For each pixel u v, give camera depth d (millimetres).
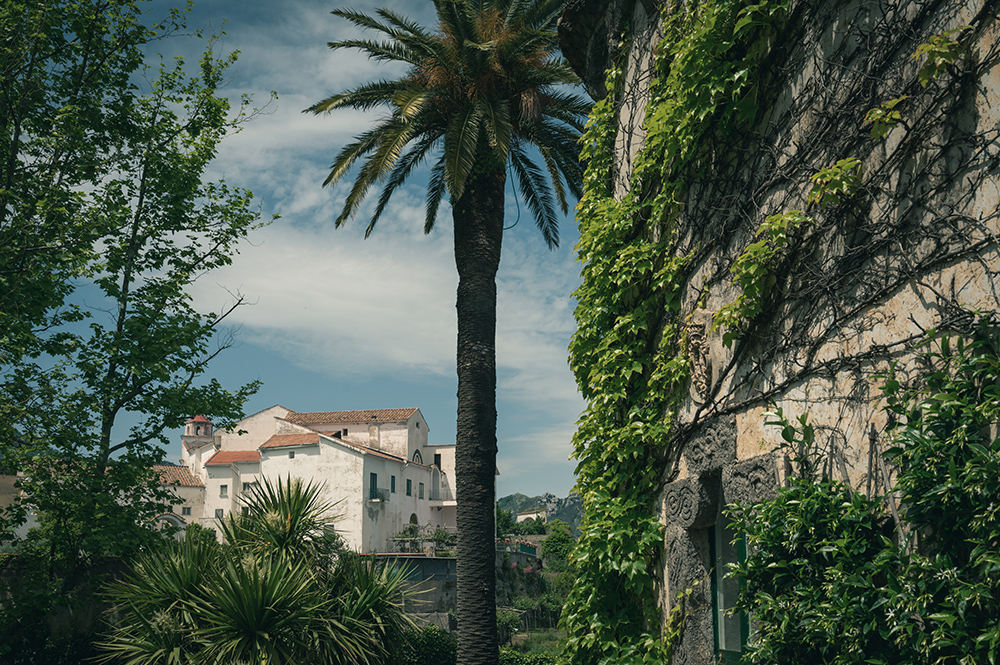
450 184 11703
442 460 53125
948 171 2715
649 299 5438
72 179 12141
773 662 3324
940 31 2775
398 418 49188
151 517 12188
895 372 2939
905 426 2818
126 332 12203
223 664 7691
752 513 3658
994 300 2496
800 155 3645
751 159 4141
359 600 9109
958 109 2678
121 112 12391
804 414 3512
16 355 11148
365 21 13047
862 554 2918
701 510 4508
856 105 3232
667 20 5148
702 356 4527
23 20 10812
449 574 27359
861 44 3211
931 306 2766
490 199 13336
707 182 4660
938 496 2498
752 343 4023
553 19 12922
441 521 50719
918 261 2842
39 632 11414
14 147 10844
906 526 2768
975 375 2506
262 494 10102
